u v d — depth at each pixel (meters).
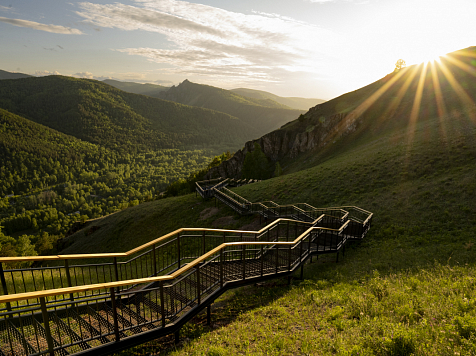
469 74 55.50
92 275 13.97
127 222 32.47
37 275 14.20
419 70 68.88
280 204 24.33
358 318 5.33
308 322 5.53
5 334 4.79
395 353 3.67
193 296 7.25
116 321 4.80
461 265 8.08
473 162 18.69
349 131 56.59
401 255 10.70
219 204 29.06
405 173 21.05
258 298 7.88
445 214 14.29
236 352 4.55
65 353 4.42
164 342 5.68
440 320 4.39
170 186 72.50
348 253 12.81
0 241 62.94
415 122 45.09
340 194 22.17
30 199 173.62
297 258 10.03
